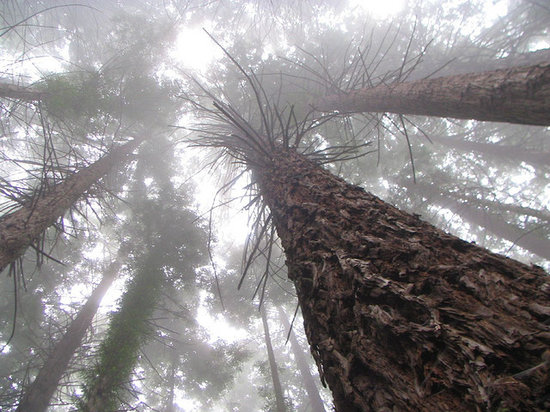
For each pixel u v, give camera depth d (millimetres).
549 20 7812
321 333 1249
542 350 716
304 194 2074
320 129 7430
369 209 1611
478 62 8211
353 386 989
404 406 824
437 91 3375
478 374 733
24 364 9438
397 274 1134
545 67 2480
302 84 7379
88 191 5266
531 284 934
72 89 6102
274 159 2814
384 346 968
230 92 7477
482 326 834
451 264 1090
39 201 4195
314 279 1379
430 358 843
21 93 6004
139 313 7305
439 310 923
